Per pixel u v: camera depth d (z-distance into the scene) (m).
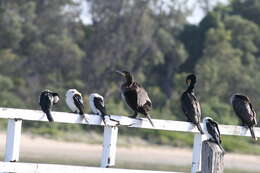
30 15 53.78
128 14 55.38
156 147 38.56
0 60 50.22
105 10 55.78
